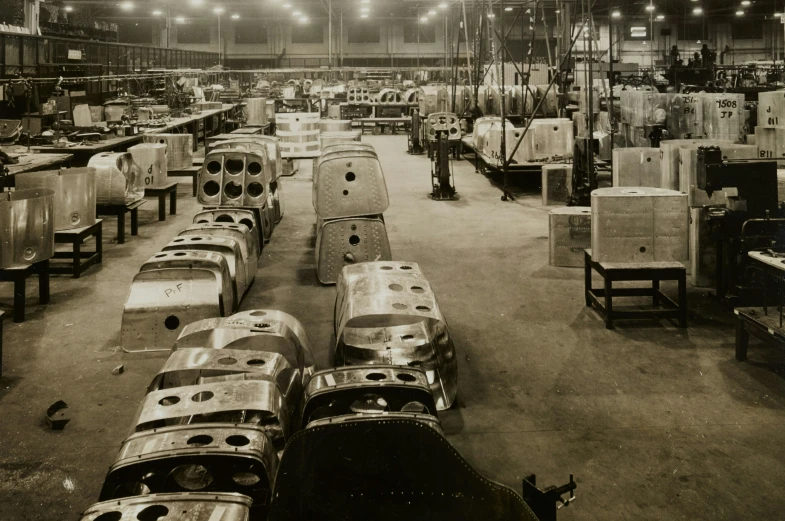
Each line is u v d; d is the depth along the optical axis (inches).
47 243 213.3
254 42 1685.5
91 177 260.2
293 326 151.7
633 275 192.5
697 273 235.0
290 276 255.8
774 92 293.6
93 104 672.4
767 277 184.2
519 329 196.1
